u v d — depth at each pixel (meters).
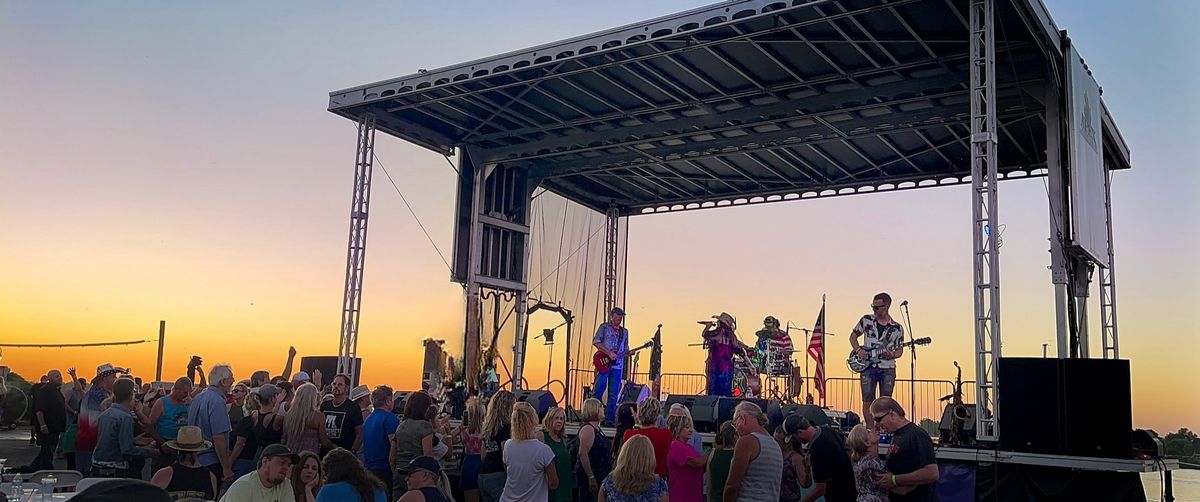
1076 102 10.93
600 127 15.09
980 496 8.56
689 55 12.05
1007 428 8.41
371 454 7.48
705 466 7.07
